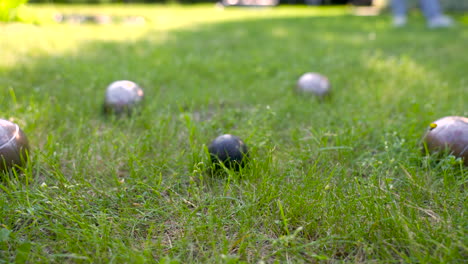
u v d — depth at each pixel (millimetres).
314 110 1103
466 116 1056
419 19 3270
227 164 833
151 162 873
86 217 747
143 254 683
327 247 708
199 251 697
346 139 936
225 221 745
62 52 1636
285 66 1517
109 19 2883
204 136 974
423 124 1011
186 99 1160
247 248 708
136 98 1046
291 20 3307
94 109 1082
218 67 1481
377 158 896
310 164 887
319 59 1627
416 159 873
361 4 5609
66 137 951
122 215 757
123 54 1644
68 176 844
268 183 815
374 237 710
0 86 1164
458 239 697
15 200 756
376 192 792
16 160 799
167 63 1507
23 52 1586
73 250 687
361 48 1866
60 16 2803
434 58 1664
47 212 754
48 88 1200
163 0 5602
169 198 800
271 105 1147
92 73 1338
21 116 1007
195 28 2625
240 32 2439
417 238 696
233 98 1204
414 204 759
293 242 698
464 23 2977
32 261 669
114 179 816
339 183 825
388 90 1257
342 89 1279
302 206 759
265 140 922
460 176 820
